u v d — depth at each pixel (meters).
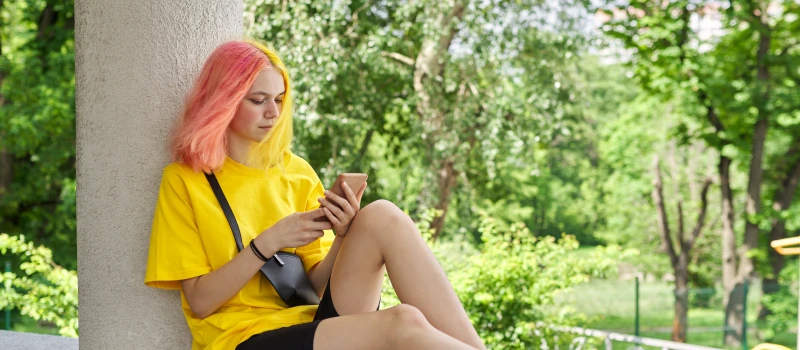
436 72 10.09
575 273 6.40
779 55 14.91
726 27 14.87
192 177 2.15
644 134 20.06
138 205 2.31
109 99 2.32
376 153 12.99
